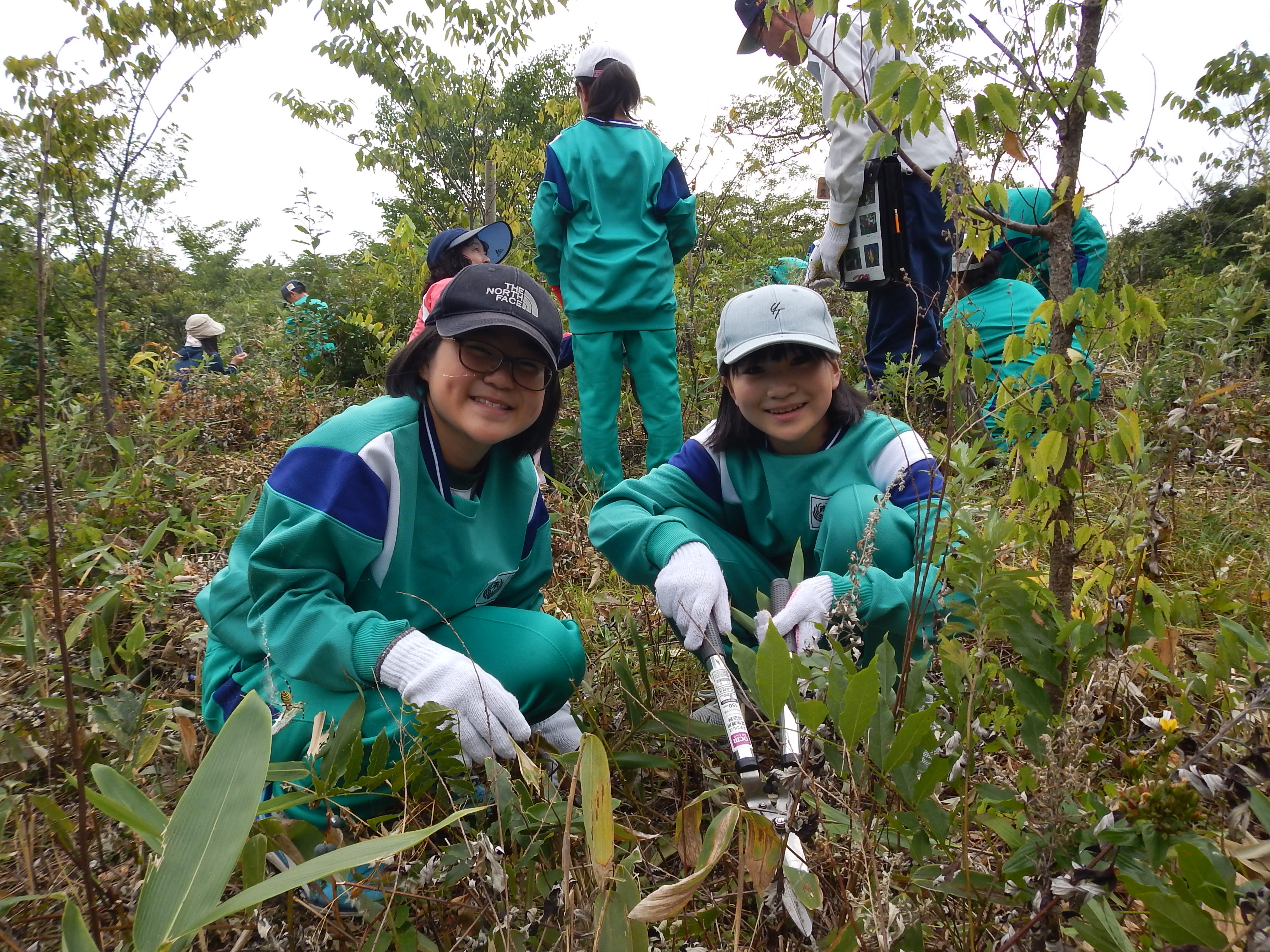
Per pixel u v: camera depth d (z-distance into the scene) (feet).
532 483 6.64
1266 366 11.59
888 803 4.23
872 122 4.86
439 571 6.02
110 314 22.38
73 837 4.75
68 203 14.76
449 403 5.61
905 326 12.26
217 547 10.11
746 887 4.18
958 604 4.25
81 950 2.59
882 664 4.07
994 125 4.58
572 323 12.91
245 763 2.71
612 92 12.59
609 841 3.10
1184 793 2.90
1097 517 7.08
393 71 20.38
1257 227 16.51
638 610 7.92
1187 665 5.48
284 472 5.59
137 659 7.06
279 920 3.99
